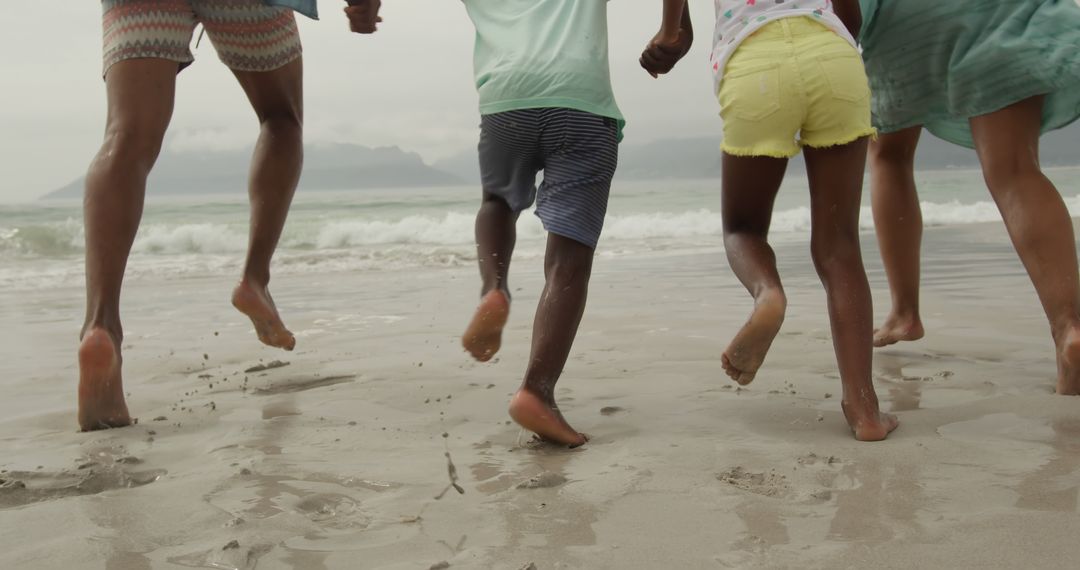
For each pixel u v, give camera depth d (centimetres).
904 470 214
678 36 283
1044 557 159
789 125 251
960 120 332
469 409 297
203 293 725
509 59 267
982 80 293
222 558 169
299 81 341
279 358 404
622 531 179
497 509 194
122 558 171
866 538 171
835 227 258
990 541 167
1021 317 457
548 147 264
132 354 423
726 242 271
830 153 254
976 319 454
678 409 287
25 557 172
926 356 362
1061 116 297
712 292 621
